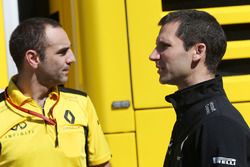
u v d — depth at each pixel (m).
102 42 8.70
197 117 5.92
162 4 8.79
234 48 8.77
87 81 8.76
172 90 8.66
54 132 6.83
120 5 8.72
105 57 8.70
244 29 8.85
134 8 8.70
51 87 7.05
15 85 6.95
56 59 6.85
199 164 5.73
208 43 6.08
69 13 9.23
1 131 6.74
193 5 8.87
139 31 8.70
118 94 8.68
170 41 6.16
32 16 9.93
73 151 6.84
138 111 8.69
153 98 8.68
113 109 8.68
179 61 6.15
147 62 8.68
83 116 7.07
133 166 8.66
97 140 7.22
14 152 6.68
